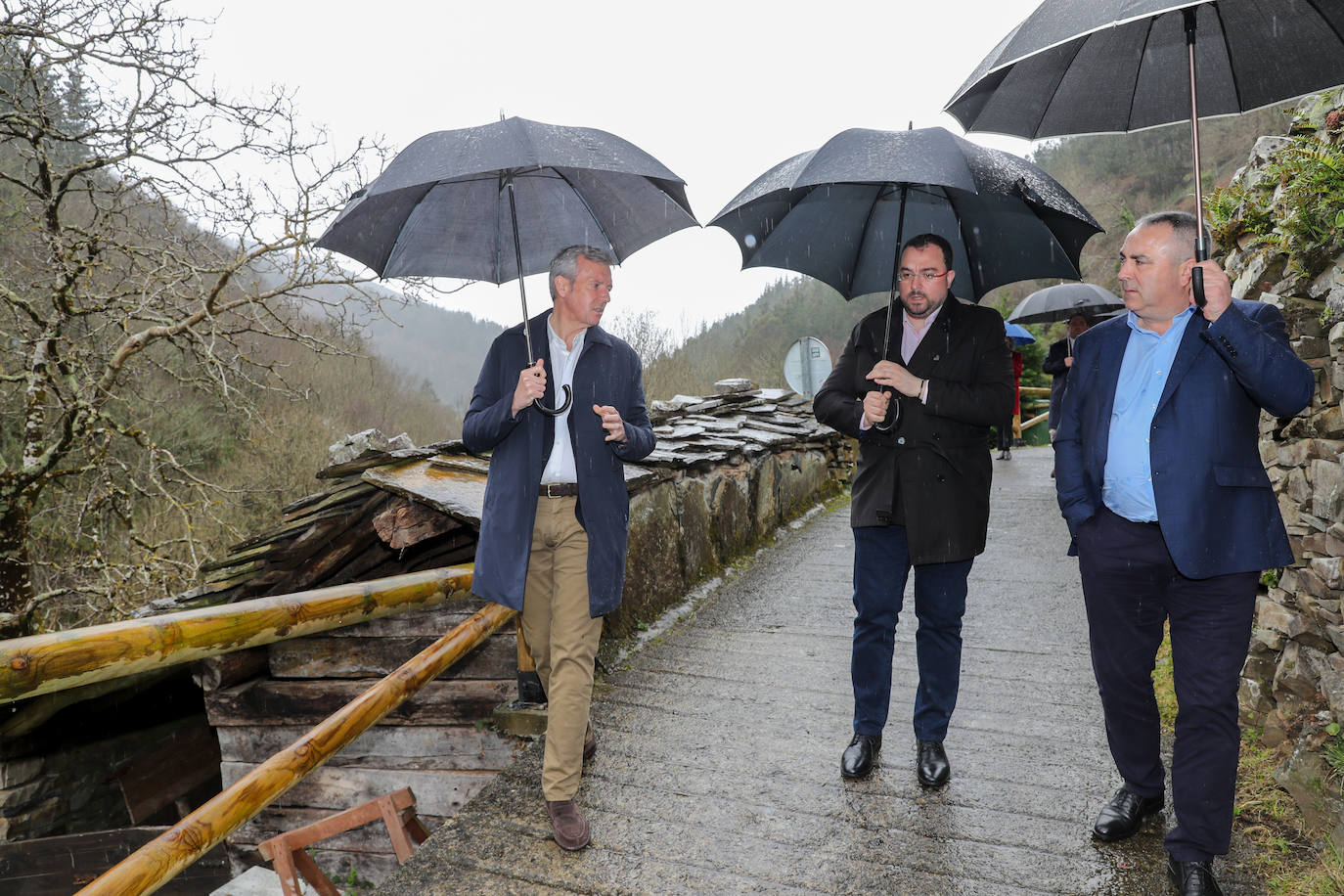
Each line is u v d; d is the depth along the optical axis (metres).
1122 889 2.54
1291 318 3.14
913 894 2.55
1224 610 2.35
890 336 2.98
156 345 12.23
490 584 2.79
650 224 3.24
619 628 4.89
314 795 4.82
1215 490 2.35
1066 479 2.63
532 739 3.85
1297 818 2.83
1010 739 3.58
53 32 7.87
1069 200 2.78
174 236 9.01
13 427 11.81
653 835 2.89
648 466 5.67
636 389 3.01
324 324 10.51
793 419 9.54
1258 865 2.64
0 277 8.53
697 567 6.25
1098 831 2.78
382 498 4.66
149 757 6.50
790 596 5.94
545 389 2.85
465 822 3.00
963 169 2.45
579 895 2.57
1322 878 2.48
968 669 4.42
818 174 2.49
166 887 5.01
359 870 4.78
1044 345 19.14
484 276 3.22
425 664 3.20
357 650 4.84
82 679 2.12
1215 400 2.37
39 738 5.78
